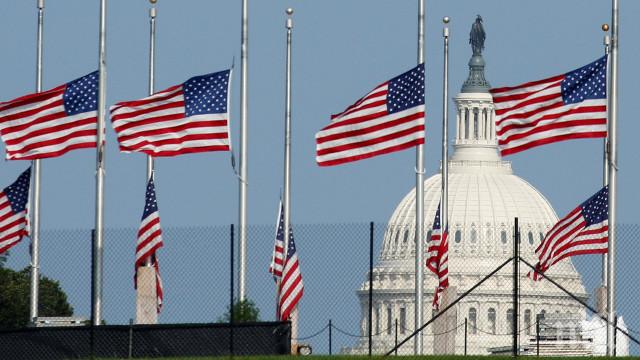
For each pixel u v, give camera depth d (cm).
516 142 18700
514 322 16950
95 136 19550
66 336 17075
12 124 19550
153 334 17075
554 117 18650
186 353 17038
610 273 18712
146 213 19888
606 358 16700
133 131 19438
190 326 17062
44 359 17062
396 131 18900
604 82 18650
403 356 16738
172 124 19462
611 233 18738
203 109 19475
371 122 18912
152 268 19788
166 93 19450
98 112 19450
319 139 19012
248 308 19712
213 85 19475
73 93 19575
